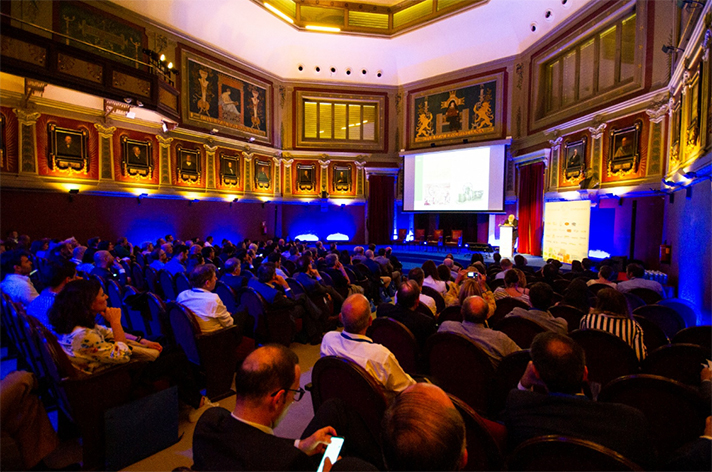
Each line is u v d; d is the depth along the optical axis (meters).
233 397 3.18
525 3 11.85
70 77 7.48
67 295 2.19
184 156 12.30
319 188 16.58
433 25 13.92
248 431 1.21
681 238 6.46
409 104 16.58
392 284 7.37
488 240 14.90
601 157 9.53
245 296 4.02
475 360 2.32
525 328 2.79
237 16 12.95
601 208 9.55
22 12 8.31
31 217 8.73
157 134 11.41
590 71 10.41
